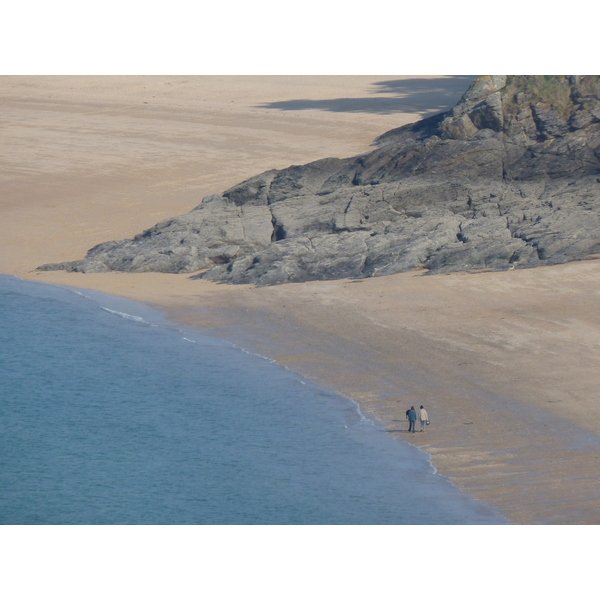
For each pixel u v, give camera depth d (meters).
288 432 143.12
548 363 158.75
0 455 140.75
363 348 174.88
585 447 127.62
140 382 168.88
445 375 158.50
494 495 116.50
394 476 124.94
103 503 123.19
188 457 137.12
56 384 169.50
